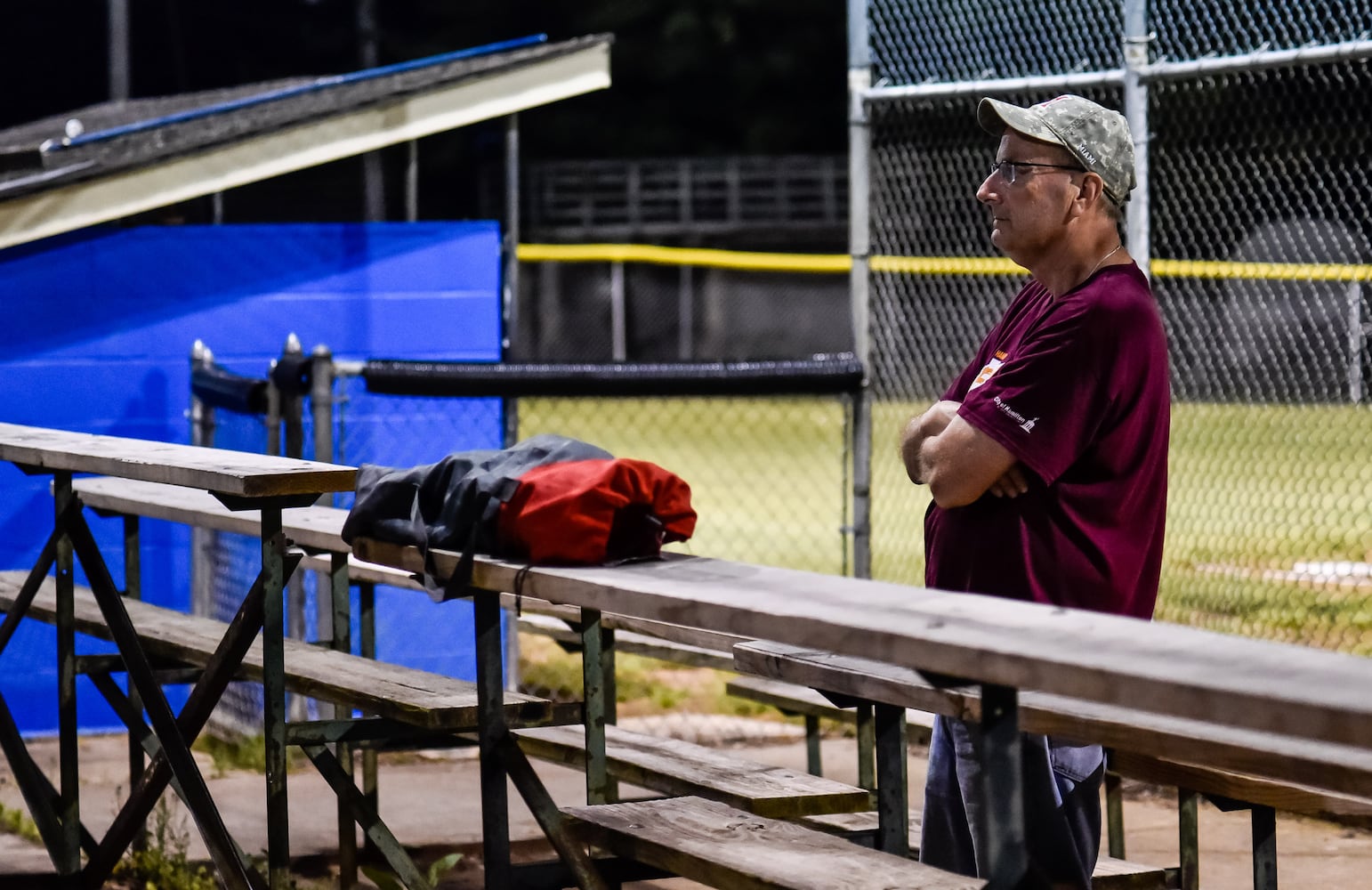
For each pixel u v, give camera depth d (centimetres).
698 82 11575
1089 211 909
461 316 1961
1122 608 884
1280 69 1497
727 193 10856
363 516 940
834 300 10806
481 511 881
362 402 1909
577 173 10894
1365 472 3002
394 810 1561
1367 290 1877
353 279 1930
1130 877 998
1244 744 792
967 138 1923
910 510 3247
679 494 892
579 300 10650
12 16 10262
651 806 948
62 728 1272
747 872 790
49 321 1844
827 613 698
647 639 1487
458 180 5531
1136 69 1558
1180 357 1931
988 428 865
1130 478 881
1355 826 924
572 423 6638
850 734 1875
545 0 11438
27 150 1841
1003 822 666
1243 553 2242
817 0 11444
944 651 636
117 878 1357
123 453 1096
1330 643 1969
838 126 11600
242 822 1510
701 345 10781
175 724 1088
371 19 11056
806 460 5278
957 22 1827
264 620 1012
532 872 937
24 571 1678
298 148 1869
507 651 1845
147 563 1891
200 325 1889
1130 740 830
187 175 1825
